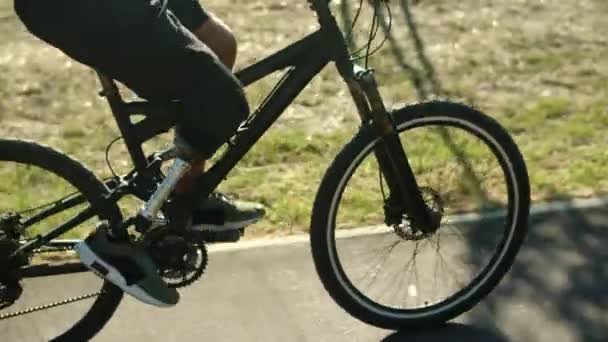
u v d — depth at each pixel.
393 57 8.34
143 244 4.26
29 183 6.04
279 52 4.29
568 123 7.21
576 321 4.89
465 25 9.03
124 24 3.75
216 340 4.75
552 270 5.33
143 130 4.16
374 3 4.55
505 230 4.83
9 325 4.84
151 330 4.83
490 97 7.68
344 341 4.75
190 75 3.87
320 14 4.26
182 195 4.29
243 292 5.15
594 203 6.06
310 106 7.55
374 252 5.48
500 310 4.96
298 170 6.61
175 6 4.29
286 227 5.86
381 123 4.40
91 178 4.26
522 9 9.43
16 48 8.54
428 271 5.27
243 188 6.31
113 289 4.46
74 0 3.74
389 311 4.76
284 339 4.76
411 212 4.56
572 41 8.73
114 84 4.09
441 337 4.77
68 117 7.37
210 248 5.56
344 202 6.06
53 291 5.13
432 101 4.49
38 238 4.25
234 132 4.04
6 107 7.48
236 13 9.29
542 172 6.45
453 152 6.51
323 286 4.95
